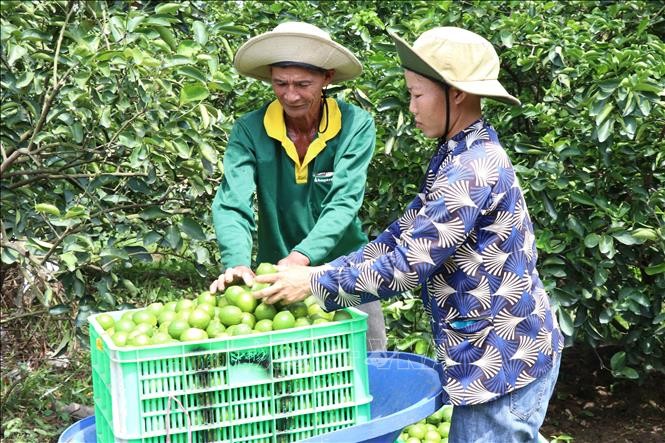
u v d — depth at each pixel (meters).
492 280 2.35
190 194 4.24
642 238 4.04
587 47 4.45
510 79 4.83
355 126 3.10
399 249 2.33
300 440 2.24
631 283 4.36
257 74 3.17
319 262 2.99
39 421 4.44
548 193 4.16
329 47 2.91
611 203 4.29
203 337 2.37
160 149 3.97
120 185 4.21
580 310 4.35
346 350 2.43
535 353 2.39
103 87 3.77
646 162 4.32
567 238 4.19
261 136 3.12
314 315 2.59
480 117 2.44
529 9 4.78
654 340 4.45
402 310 4.54
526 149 4.27
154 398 2.24
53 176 4.04
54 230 3.88
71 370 5.08
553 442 4.28
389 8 5.40
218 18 5.35
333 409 2.42
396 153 4.54
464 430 2.43
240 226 2.92
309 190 3.16
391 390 2.86
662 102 3.93
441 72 2.35
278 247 3.27
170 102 3.88
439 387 2.55
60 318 4.42
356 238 3.28
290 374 2.36
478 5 4.83
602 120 3.89
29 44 3.93
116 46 3.70
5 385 4.81
